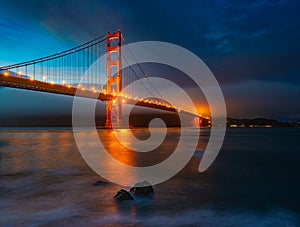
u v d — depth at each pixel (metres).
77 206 5.59
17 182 8.09
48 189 7.15
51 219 4.86
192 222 4.81
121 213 5.19
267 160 14.36
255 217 5.14
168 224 4.68
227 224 4.76
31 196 6.41
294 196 6.70
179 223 4.74
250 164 12.73
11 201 5.98
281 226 4.73
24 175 9.32
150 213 5.22
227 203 6.01
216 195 6.71
